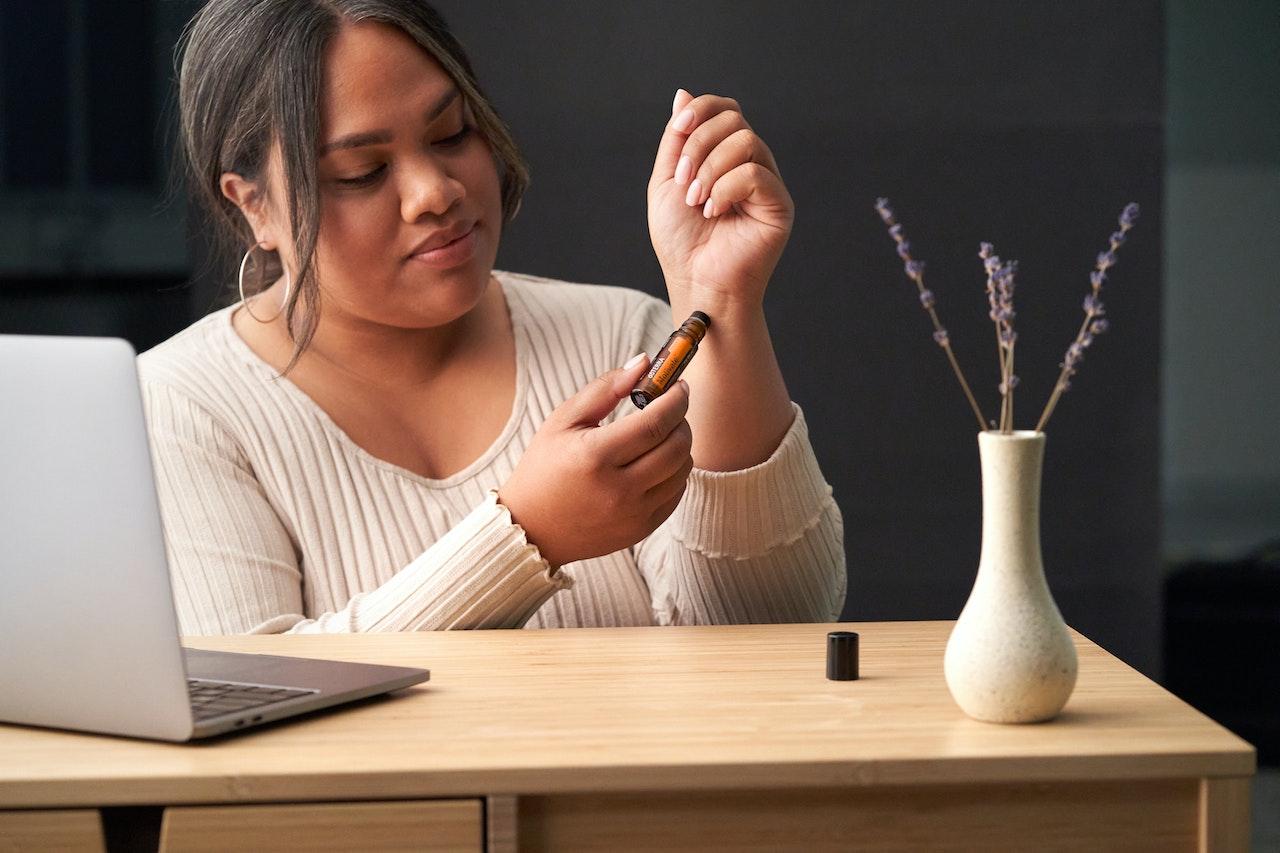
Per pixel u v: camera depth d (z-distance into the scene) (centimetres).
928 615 248
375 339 147
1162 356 247
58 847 80
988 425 88
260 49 134
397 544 144
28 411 83
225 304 208
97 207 257
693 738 84
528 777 79
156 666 83
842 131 243
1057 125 243
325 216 134
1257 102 259
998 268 87
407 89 131
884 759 80
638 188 242
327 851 80
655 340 161
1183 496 267
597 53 240
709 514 125
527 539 114
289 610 137
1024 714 86
